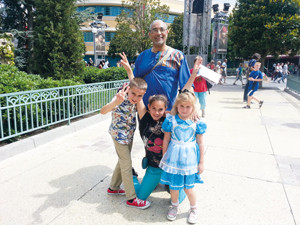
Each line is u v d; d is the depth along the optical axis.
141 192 2.53
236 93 11.27
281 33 12.60
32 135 4.62
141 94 2.31
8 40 10.48
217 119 6.19
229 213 2.43
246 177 3.14
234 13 14.41
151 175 2.50
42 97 4.84
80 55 7.99
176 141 2.27
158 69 2.65
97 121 5.83
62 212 2.42
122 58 2.69
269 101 9.09
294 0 12.19
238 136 4.80
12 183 2.96
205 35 13.68
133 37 22.23
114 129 2.49
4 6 12.96
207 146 4.25
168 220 2.33
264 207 2.52
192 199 2.31
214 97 9.94
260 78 7.32
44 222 2.27
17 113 4.29
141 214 2.42
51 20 7.69
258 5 13.07
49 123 4.75
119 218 2.35
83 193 2.77
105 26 28.17
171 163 2.25
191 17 13.56
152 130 2.44
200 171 2.35
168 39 31.66
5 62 10.22
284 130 5.22
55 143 4.36
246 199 2.66
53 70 7.68
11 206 2.50
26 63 12.48
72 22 8.08
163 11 22.28
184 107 2.21
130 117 2.46
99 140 4.55
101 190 2.85
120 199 2.68
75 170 3.33
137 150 4.06
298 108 7.68
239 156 3.81
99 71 10.06
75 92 5.43
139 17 22.08
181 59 2.70
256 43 13.16
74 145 4.28
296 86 10.94
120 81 7.11
